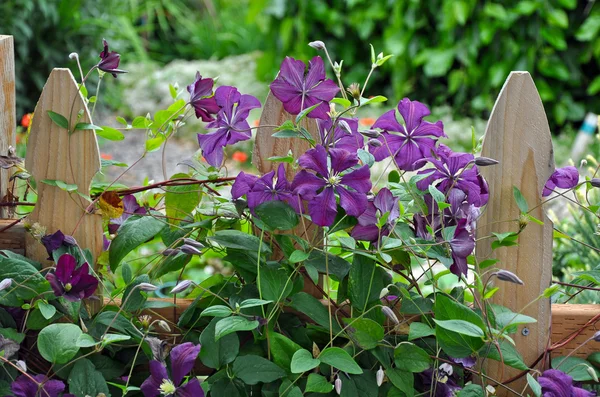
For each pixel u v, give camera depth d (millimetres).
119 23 5910
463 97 4891
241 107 1455
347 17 5078
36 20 4727
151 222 1460
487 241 1463
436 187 1440
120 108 5477
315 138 1464
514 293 1470
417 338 1456
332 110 1403
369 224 1408
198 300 1456
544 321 1468
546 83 4781
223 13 7047
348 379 1409
